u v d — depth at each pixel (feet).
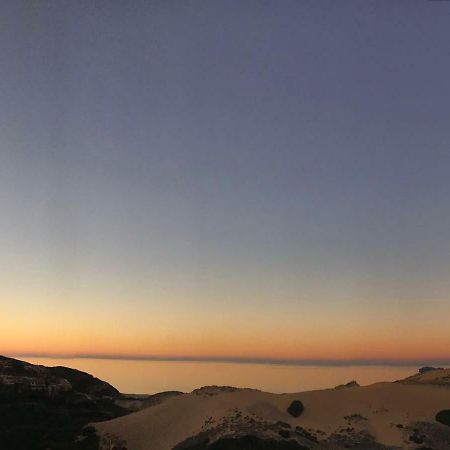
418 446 221.46
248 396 276.21
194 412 266.16
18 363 336.90
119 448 241.96
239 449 212.43
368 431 239.71
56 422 273.54
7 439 245.65
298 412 262.26
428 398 266.98
